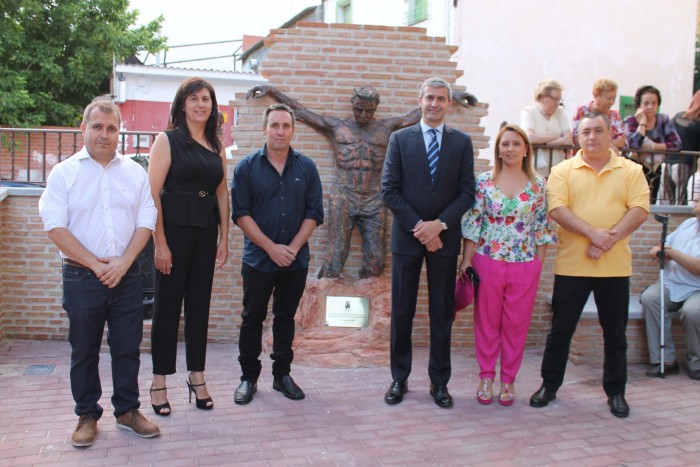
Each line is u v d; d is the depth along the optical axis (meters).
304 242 4.54
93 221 3.82
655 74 11.90
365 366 5.50
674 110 12.05
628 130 6.97
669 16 11.89
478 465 3.74
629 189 4.48
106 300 3.90
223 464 3.68
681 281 5.57
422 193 4.46
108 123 3.79
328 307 5.79
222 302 6.27
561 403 4.75
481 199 4.63
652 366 5.56
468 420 4.40
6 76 16.39
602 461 3.81
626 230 4.42
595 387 5.12
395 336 4.69
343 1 15.54
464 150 4.54
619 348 4.55
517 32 11.08
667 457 3.88
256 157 4.52
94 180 3.82
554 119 6.87
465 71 10.90
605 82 6.35
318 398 4.76
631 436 4.18
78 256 3.76
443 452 3.89
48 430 4.10
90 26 18.52
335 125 5.95
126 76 17.12
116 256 3.88
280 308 4.71
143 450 3.83
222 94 17.62
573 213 4.52
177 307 4.30
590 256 4.45
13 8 17.03
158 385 4.38
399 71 6.20
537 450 3.95
